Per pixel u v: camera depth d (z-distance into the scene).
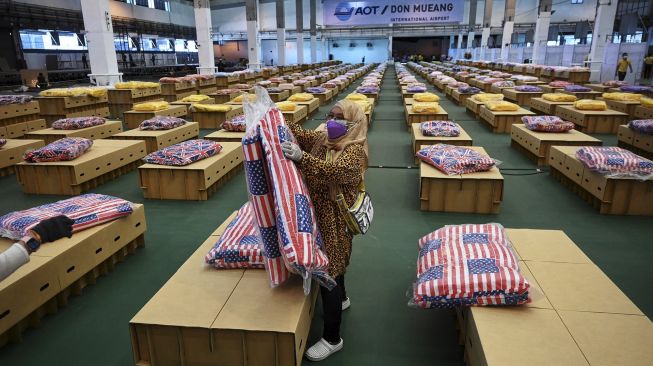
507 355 1.91
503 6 41.09
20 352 2.57
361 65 40.03
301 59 35.81
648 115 9.14
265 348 2.12
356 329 2.74
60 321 2.86
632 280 3.32
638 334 2.04
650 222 4.40
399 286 3.25
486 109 9.75
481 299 2.24
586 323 2.12
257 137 2.07
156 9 34.16
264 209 2.14
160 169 5.13
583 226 4.33
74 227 3.15
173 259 3.71
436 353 2.51
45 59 22.78
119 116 12.70
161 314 2.22
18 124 8.93
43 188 5.39
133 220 3.72
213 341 2.14
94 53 13.61
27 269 2.69
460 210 4.71
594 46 18.77
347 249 2.30
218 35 45.69
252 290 2.43
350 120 2.28
